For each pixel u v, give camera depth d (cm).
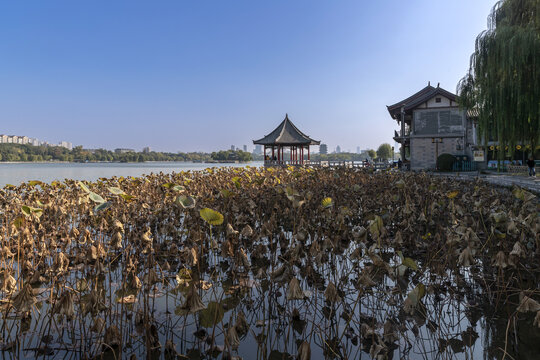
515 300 399
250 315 371
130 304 394
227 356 287
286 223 789
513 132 1333
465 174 2498
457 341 315
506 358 287
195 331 336
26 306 328
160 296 419
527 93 1257
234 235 523
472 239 480
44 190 988
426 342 314
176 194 866
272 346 310
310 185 1134
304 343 266
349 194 982
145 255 563
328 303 400
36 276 454
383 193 982
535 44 1220
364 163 3275
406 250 595
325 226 696
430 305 391
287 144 3362
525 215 574
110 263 532
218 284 461
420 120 3183
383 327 341
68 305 316
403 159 3875
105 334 305
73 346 306
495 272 484
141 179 1119
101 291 429
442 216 797
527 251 511
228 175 1446
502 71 1303
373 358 287
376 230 406
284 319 362
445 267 460
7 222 661
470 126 3041
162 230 637
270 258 561
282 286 446
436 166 3017
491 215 525
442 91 3092
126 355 295
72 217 793
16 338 317
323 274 493
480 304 391
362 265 521
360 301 404
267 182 1158
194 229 629
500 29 1314
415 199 910
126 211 775
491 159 3047
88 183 1095
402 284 450
